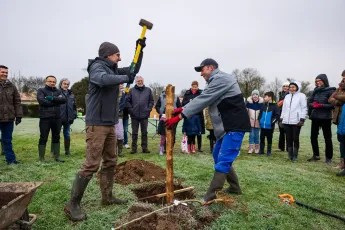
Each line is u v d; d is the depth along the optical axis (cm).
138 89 822
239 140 401
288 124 773
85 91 3178
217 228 340
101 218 353
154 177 532
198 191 468
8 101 620
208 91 391
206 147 999
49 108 670
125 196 433
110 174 396
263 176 577
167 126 375
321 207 423
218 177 401
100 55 365
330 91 727
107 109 358
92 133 355
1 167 610
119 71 403
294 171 634
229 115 400
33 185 319
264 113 847
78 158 729
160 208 369
